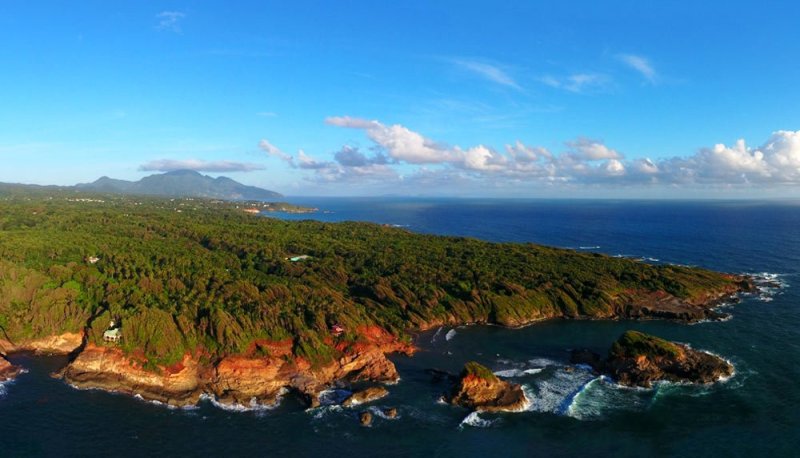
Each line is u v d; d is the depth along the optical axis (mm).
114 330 96500
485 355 107438
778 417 79125
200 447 73312
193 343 95000
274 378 91375
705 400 85188
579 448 73125
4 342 103562
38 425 77562
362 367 97250
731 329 119125
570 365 101688
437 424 80000
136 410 83125
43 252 134625
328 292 130250
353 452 72625
